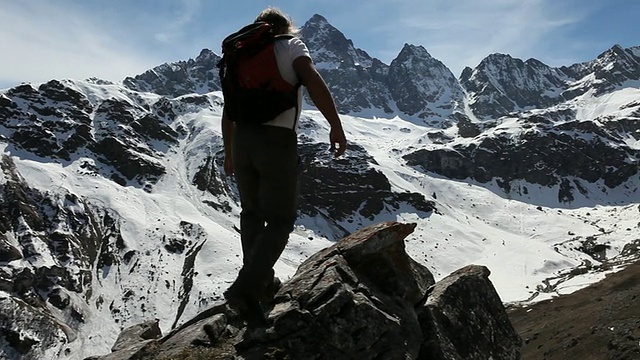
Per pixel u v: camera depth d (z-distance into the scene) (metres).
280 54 4.95
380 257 7.50
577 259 176.25
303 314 6.47
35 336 108.56
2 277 123.75
